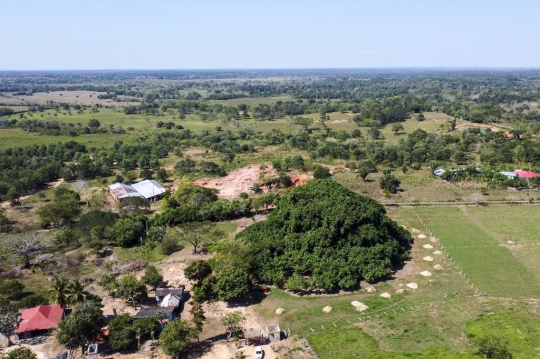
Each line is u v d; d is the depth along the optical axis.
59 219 104.50
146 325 58.78
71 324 55.66
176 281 76.38
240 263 72.62
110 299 71.12
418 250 86.94
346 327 61.09
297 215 83.19
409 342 56.62
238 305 68.44
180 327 55.91
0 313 60.41
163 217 103.06
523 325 59.56
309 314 64.94
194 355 56.19
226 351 56.94
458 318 62.19
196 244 88.19
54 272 80.06
